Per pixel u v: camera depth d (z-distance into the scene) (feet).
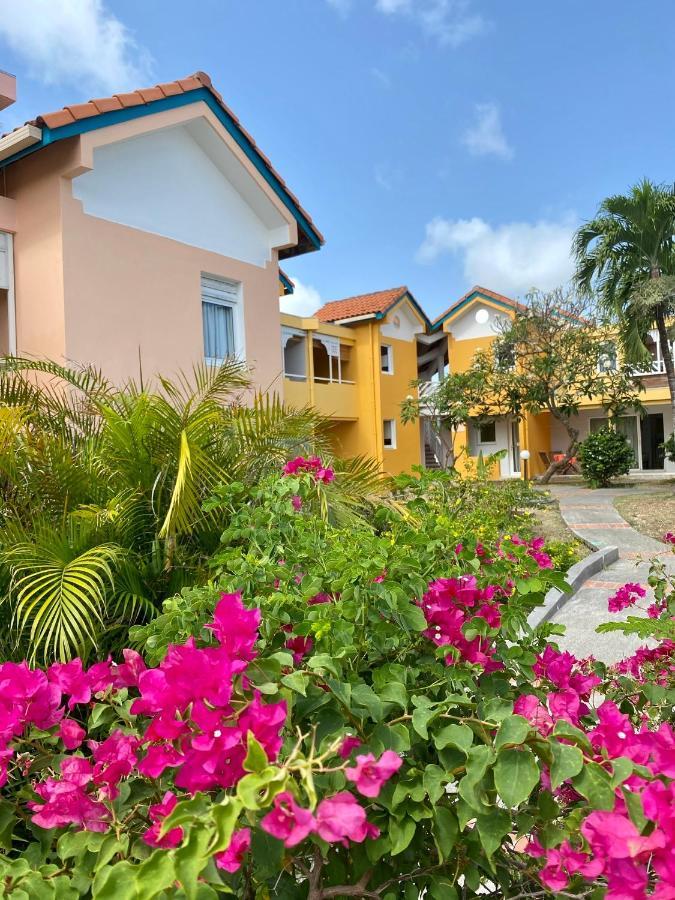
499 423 77.51
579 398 62.75
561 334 60.18
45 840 5.14
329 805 3.25
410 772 4.40
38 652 10.21
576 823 3.96
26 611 9.91
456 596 5.98
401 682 5.14
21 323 24.25
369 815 4.54
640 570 26.25
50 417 14.93
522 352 62.44
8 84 26.40
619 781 3.47
